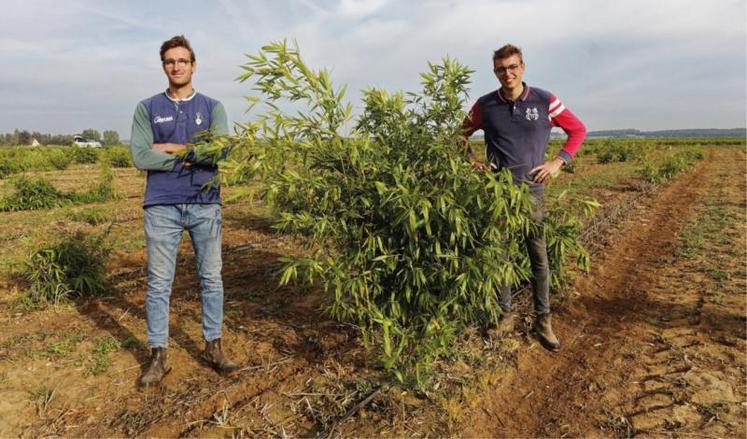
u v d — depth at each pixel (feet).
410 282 10.31
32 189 37.96
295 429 9.57
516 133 12.34
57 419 9.83
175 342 13.11
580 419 9.96
